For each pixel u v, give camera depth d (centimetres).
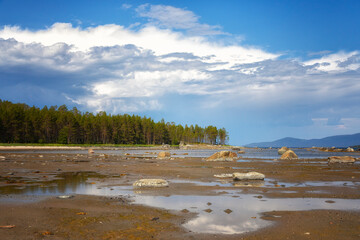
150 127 19200
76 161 4253
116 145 15838
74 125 14162
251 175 2292
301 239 902
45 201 1395
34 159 4559
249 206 1347
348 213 1218
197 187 1889
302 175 2628
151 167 3353
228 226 1033
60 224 1029
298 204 1395
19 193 1605
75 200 1430
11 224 1015
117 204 1361
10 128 11962
